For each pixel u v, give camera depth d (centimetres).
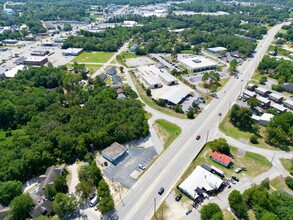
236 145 12175
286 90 17688
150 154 11606
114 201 9169
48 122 12794
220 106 15625
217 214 7750
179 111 15175
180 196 9306
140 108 14412
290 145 12269
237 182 10006
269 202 8481
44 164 10625
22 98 15075
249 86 17500
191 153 11619
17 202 8331
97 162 11119
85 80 19875
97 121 12850
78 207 8925
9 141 12238
